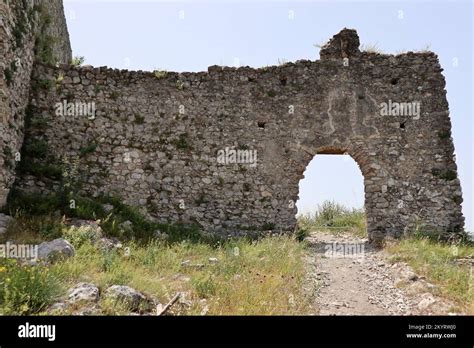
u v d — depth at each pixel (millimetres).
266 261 9188
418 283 8148
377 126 13445
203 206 12719
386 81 13703
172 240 10914
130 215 11375
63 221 9500
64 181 11625
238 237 12383
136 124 12758
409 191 13039
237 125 13289
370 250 11648
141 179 12484
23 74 11227
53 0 14219
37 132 11883
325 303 7430
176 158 12836
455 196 12938
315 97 13594
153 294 6543
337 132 13422
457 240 12258
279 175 13172
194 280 7246
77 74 12570
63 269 6727
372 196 13023
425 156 13250
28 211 9859
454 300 7277
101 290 6215
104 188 12133
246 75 13602
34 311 5395
